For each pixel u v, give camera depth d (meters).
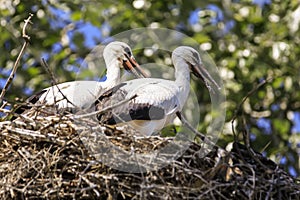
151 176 10.62
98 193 10.40
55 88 12.80
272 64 17.72
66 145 10.79
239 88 17.22
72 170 10.71
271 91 17.81
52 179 10.61
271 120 17.67
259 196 10.74
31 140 10.98
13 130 10.99
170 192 10.41
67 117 10.95
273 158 16.72
